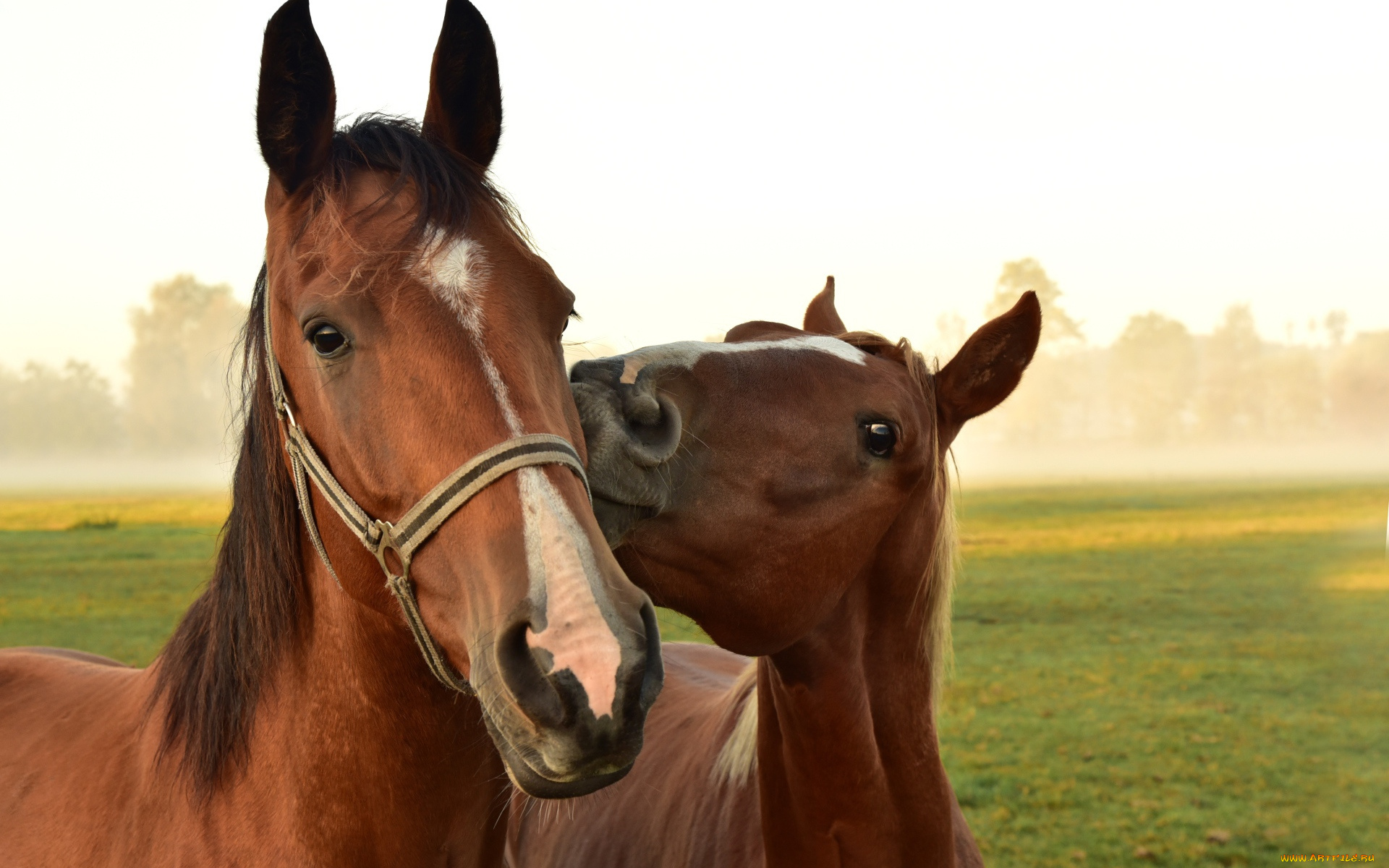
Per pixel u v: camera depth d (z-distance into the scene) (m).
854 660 2.43
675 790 3.16
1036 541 24.42
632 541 2.12
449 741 1.92
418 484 1.58
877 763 2.48
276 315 1.79
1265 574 18.42
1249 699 9.80
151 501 45.34
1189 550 22.41
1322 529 26.89
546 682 1.40
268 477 1.95
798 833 2.53
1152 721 9.02
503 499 1.52
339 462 1.70
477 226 1.72
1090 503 37.59
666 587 2.23
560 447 1.58
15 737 2.47
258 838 1.96
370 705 1.88
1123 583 17.45
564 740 1.38
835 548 2.30
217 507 40.31
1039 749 8.20
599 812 3.40
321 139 1.77
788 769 2.51
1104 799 7.03
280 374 1.82
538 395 1.62
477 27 1.91
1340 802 6.98
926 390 2.58
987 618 14.23
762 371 2.29
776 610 2.27
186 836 2.01
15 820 2.23
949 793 2.62
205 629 2.14
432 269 1.63
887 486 2.36
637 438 2.00
